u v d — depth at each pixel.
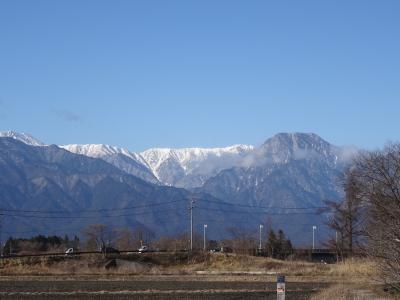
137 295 59.03
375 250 45.09
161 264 113.62
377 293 52.44
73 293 60.34
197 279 84.88
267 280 83.00
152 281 80.38
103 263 107.56
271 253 137.25
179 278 86.81
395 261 44.38
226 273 98.69
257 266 110.06
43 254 114.19
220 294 60.91
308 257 133.62
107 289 66.19
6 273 95.75
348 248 107.25
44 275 92.44
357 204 66.75
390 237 44.41
